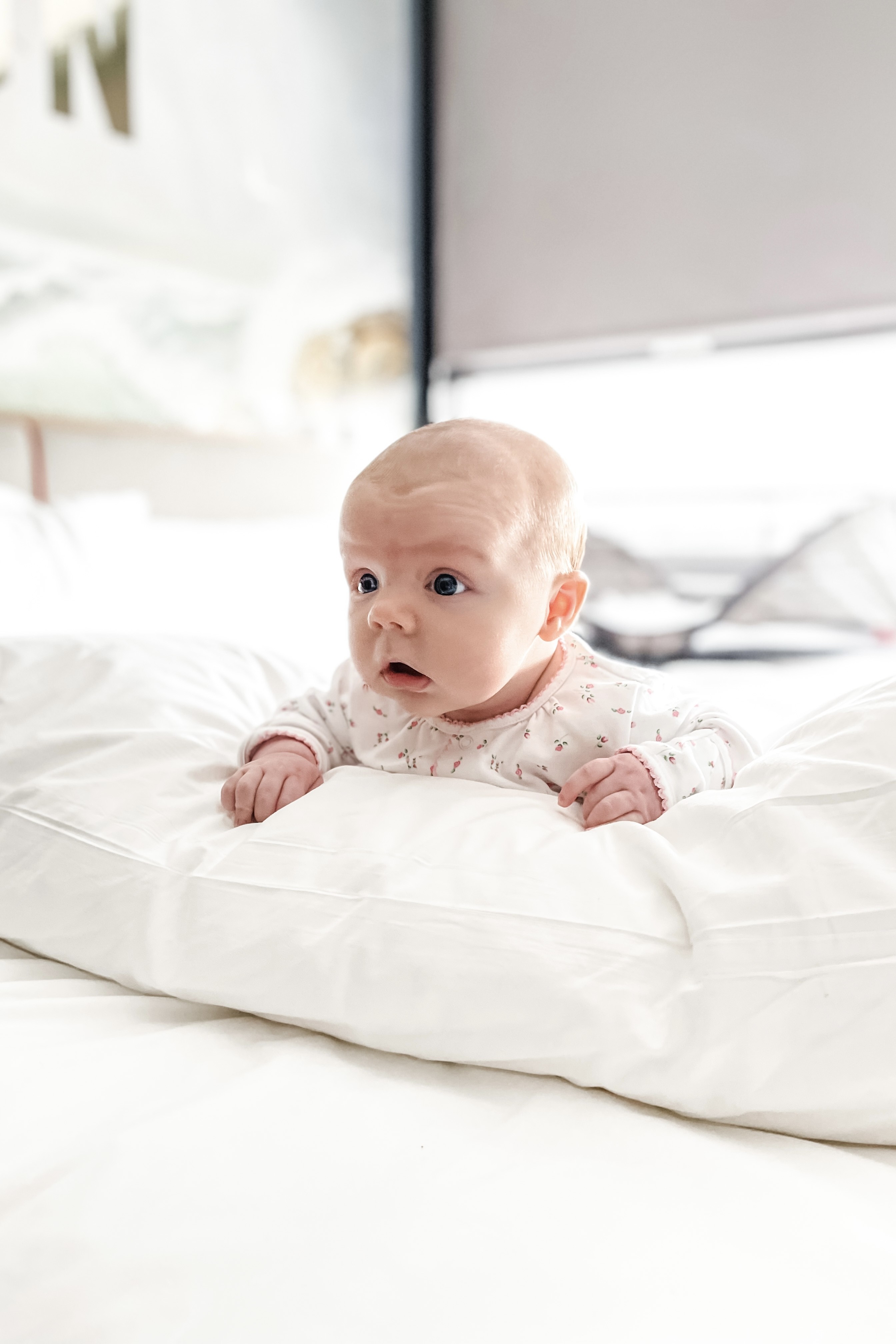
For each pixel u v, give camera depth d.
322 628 1.84
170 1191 0.40
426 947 0.51
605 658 0.74
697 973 0.47
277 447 2.67
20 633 1.37
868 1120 0.44
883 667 2.02
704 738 0.67
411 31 3.25
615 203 3.09
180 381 2.55
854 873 0.48
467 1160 0.43
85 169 2.29
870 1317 0.35
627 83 3.03
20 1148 0.43
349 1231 0.38
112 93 2.33
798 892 0.48
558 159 3.17
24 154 2.15
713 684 1.76
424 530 0.59
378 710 0.75
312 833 0.60
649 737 0.69
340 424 3.07
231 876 0.59
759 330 2.97
